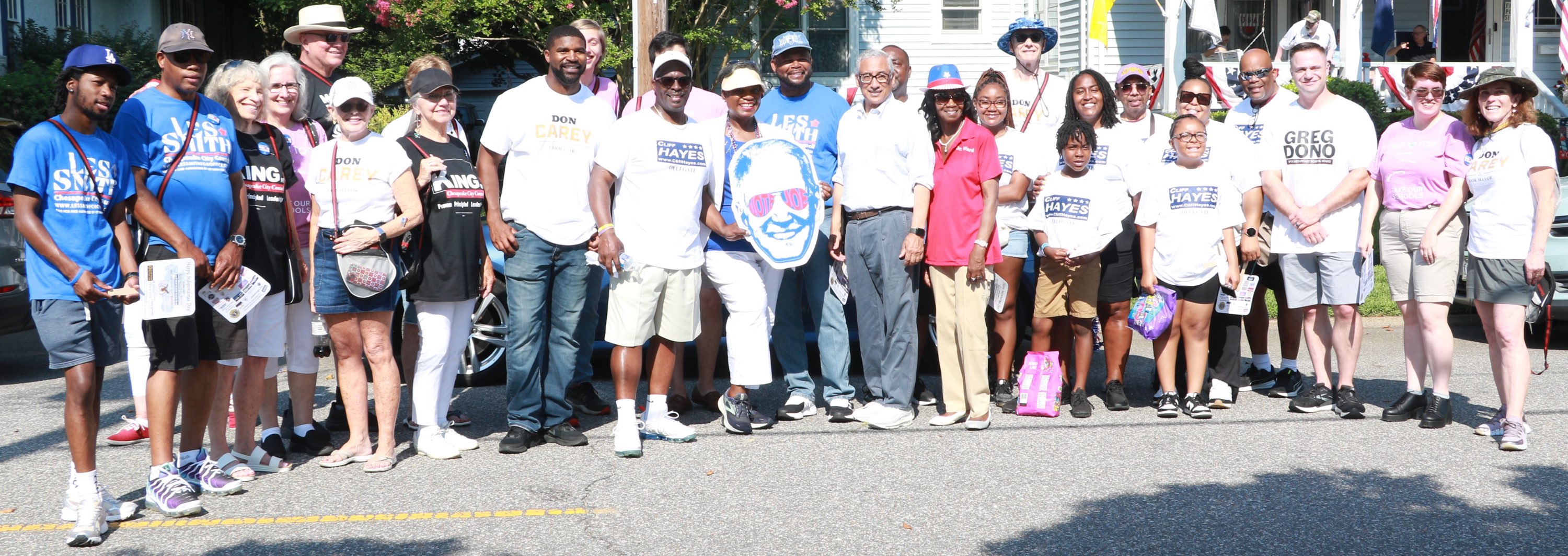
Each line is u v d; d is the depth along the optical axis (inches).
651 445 222.2
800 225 224.8
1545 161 211.5
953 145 228.8
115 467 207.2
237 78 190.4
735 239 224.1
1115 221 240.8
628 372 214.4
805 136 246.8
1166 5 635.5
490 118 214.7
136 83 660.7
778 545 163.0
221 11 925.2
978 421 232.8
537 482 195.9
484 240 218.2
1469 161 225.0
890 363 236.4
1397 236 236.8
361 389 207.5
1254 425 236.7
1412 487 189.5
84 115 164.9
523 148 214.4
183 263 169.0
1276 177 247.9
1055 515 176.1
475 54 705.0
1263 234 263.3
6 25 644.1
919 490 189.5
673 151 214.1
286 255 199.8
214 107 184.7
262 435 219.5
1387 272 240.1
